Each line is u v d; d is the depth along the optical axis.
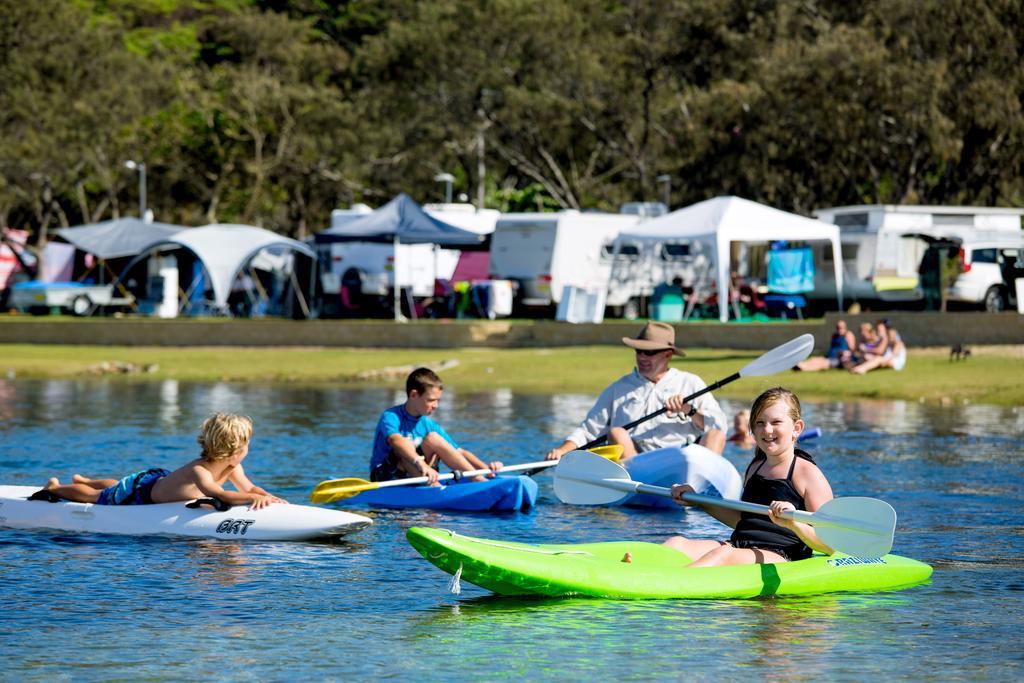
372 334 64.06
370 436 32.94
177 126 134.38
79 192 131.12
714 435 23.69
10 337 67.81
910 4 92.88
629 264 75.50
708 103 101.62
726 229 66.44
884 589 16.27
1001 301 66.19
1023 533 20.00
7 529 19.89
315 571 17.16
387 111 129.62
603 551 16.38
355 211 84.88
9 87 127.06
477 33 117.88
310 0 173.75
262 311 85.62
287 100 132.88
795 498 16.20
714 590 15.58
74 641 13.71
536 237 75.56
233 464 20.20
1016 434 33.25
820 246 71.56
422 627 14.30
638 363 24.05
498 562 15.14
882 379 46.53
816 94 94.19
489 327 63.28
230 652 13.32
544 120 117.00
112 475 26.00
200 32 181.25
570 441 23.78
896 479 25.47
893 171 98.62
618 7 138.12
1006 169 94.44
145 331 66.19
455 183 133.00
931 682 12.37
